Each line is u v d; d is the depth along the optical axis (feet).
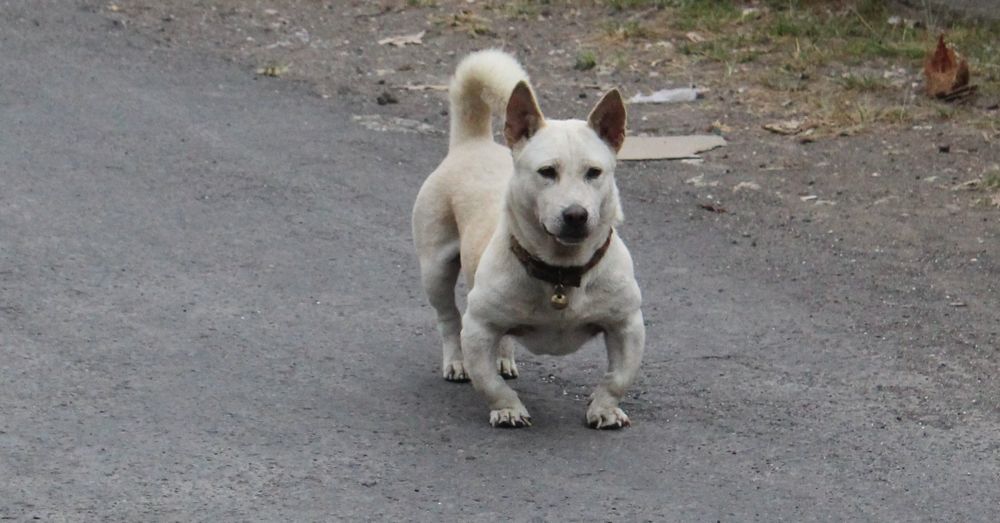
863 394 34.37
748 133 57.57
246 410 32.91
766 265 43.91
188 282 41.60
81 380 34.27
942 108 58.80
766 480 29.63
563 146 30.01
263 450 30.76
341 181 51.57
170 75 65.00
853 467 30.35
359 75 66.49
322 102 61.98
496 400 32.07
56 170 51.34
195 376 34.83
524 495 28.76
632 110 60.90
